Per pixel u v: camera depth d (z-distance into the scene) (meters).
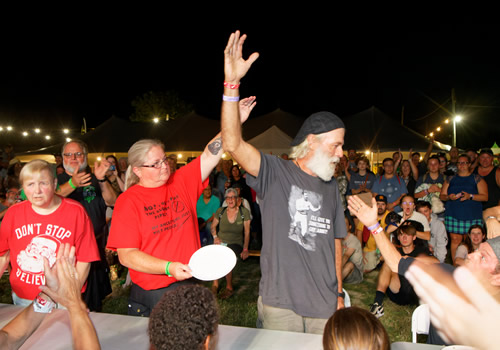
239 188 7.29
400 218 5.45
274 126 12.62
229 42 1.80
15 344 1.39
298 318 2.05
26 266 2.42
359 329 1.02
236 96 1.87
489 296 1.56
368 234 5.97
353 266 5.42
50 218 2.42
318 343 1.69
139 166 2.27
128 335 1.79
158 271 1.99
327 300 2.06
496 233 2.10
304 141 2.11
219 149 2.64
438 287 1.69
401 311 4.48
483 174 5.98
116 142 14.49
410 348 1.66
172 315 1.00
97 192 3.49
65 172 3.47
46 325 1.91
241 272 6.14
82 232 2.51
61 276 1.25
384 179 6.89
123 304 4.78
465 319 1.57
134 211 2.23
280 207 2.08
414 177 7.70
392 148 12.32
